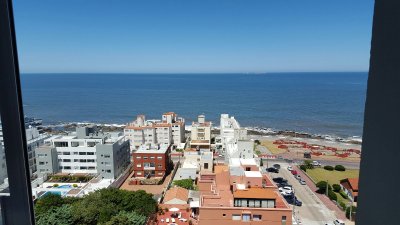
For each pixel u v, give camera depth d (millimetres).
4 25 2051
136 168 32750
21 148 2195
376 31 1747
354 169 36125
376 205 1807
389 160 1697
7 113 2160
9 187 2252
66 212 16969
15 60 2115
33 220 2355
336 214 24328
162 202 22734
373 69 1787
